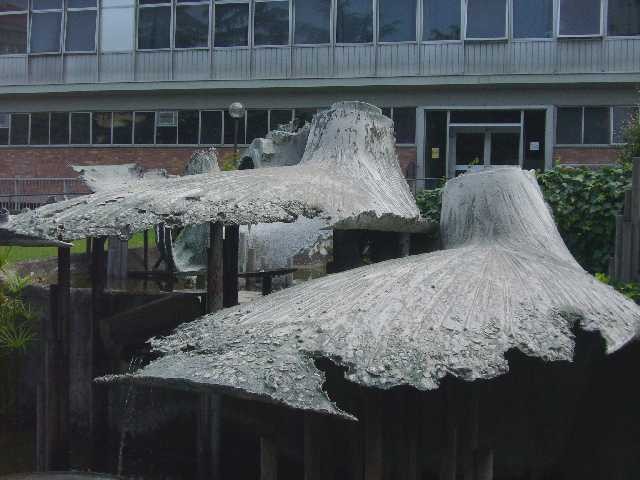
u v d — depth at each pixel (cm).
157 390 666
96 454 639
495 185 578
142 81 1997
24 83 2070
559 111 1823
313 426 397
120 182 1010
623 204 741
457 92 1861
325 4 1897
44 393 612
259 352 339
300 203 542
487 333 352
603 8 1775
